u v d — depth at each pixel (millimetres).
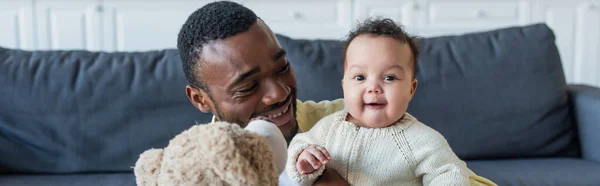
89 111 1469
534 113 1545
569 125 1579
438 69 1552
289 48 1561
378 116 866
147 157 542
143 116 1479
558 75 1587
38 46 2666
